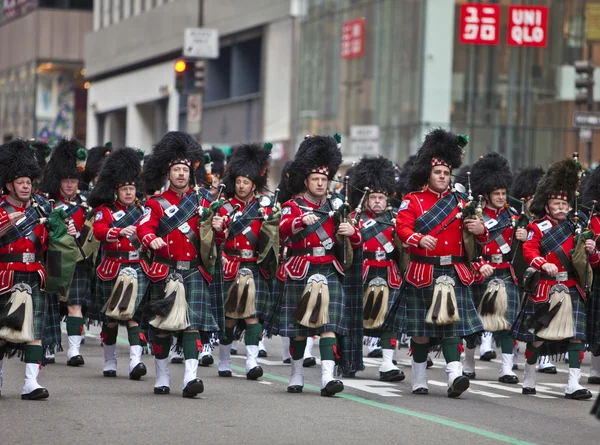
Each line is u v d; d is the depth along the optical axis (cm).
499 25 6519
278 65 8556
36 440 1608
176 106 9869
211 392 2114
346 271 2141
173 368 2527
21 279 1934
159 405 1927
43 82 13362
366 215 2589
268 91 8712
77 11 13400
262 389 2178
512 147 6569
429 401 2058
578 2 6550
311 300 2053
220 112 9550
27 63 13650
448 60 6531
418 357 2153
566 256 2141
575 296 2150
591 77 4616
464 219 2075
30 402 1941
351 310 2147
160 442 1602
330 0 7781
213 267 2019
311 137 2097
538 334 2139
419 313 2105
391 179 2623
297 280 2077
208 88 9700
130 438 1628
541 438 1708
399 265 2197
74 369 2470
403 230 2077
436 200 2114
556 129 6581
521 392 2234
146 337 2228
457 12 6519
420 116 6531
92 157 2975
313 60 8044
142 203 2512
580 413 1975
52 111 13375
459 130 6550
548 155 6594
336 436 1670
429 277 2086
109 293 2427
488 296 2423
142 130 11381
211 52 5931
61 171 2577
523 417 1906
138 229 1991
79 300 2533
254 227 2456
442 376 2473
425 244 2038
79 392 2086
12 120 14262
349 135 7481
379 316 2459
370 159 2625
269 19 8650
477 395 2172
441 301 2069
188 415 1828
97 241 2502
